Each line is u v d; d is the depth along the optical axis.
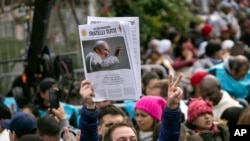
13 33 16.36
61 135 9.72
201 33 20.98
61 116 9.73
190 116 10.21
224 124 10.23
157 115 10.10
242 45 14.91
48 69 13.02
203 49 18.88
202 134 9.80
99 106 10.25
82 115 7.91
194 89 13.46
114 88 8.16
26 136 8.91
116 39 8.12
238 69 13.41
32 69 12.95
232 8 24.30
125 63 8.13
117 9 18.34
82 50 8.21
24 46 16.11
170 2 19.08
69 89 13.40
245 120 9.65
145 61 18.55
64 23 17.00
